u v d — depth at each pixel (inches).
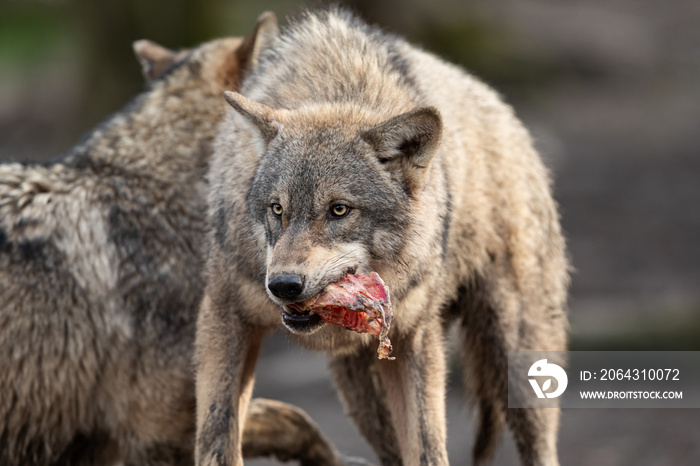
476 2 1688.0
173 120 406.6
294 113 315.9
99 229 388.2
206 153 404.5
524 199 401.7
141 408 387.5
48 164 399.2
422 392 341.7
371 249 304.7
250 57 413.7
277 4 1147.9
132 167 398.9
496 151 395.9
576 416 610.9
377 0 1203.9
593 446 553.9
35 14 1482.5
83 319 379.2
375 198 302.4
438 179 329.1
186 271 390.9
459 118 378.3
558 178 1284.4
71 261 381.4
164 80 418.6
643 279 881.5
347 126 308.7
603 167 1336.1
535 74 1667.1
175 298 387.9
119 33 1032.2
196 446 336.8
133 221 391.2
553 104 1621.6
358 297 292.7
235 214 324.2
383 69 345.4
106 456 403.9
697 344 690.8
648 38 2042.3
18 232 378.3
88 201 391.5
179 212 394.9
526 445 407.2
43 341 373.4
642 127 1568.7
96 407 390.6
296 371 764.0
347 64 342.6
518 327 399.5
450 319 402.6
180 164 400.8
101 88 1042.1
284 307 301.9
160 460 393.7
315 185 297.9
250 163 324.2
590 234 1051.3
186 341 387.2
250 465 573.9
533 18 1894.7
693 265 922.1
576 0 2181.3
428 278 329.4
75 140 1067.9
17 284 371.9
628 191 1218.0
